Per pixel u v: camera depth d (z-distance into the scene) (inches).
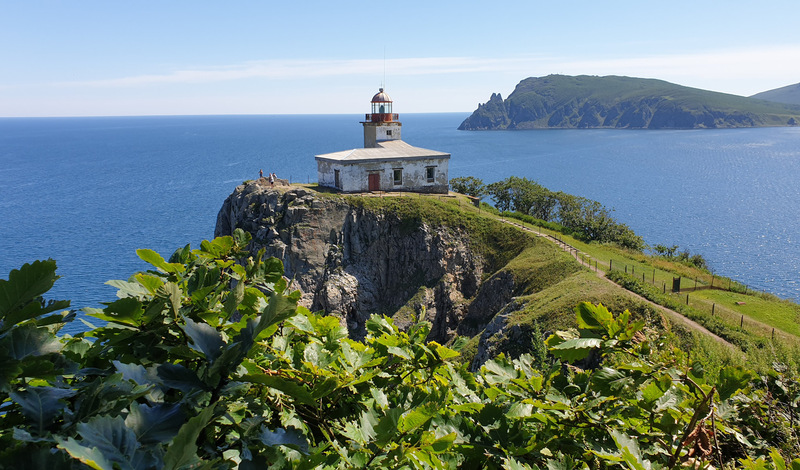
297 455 95.0
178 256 144.9
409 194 2477.9
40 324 86.9
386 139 2709.2
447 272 2267.5
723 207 6717.5
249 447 87.5
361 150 2559.1
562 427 136.9
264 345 117.0
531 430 136.6
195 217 5012.3
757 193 7647.6
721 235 5344.5
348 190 2418.8
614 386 135.4
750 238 5201.8
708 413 121.7
